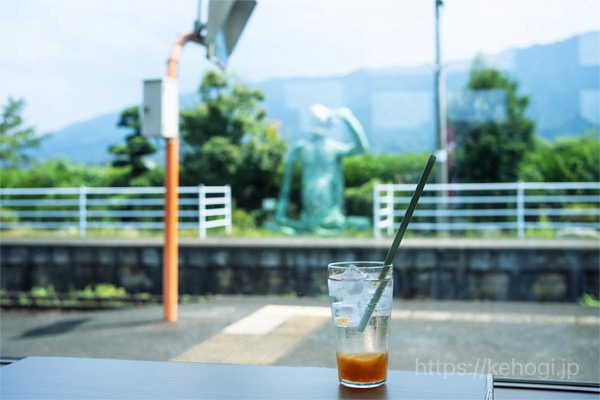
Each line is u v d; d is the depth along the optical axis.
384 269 0.95
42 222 4.52
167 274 4.46
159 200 4.62
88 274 4.59
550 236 6.33
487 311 4.72
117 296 4.36
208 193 5.02
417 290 5.46
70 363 1.10
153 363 1.09
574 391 1.35
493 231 6.71
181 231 4.82
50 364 1.09
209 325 3.74
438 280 5.46
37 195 4.50
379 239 5.96
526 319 4.27
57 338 3.54
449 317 4.33
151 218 4.62
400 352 3.38
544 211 6.92
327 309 4.28
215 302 4.52
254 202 5.72
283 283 4.98
